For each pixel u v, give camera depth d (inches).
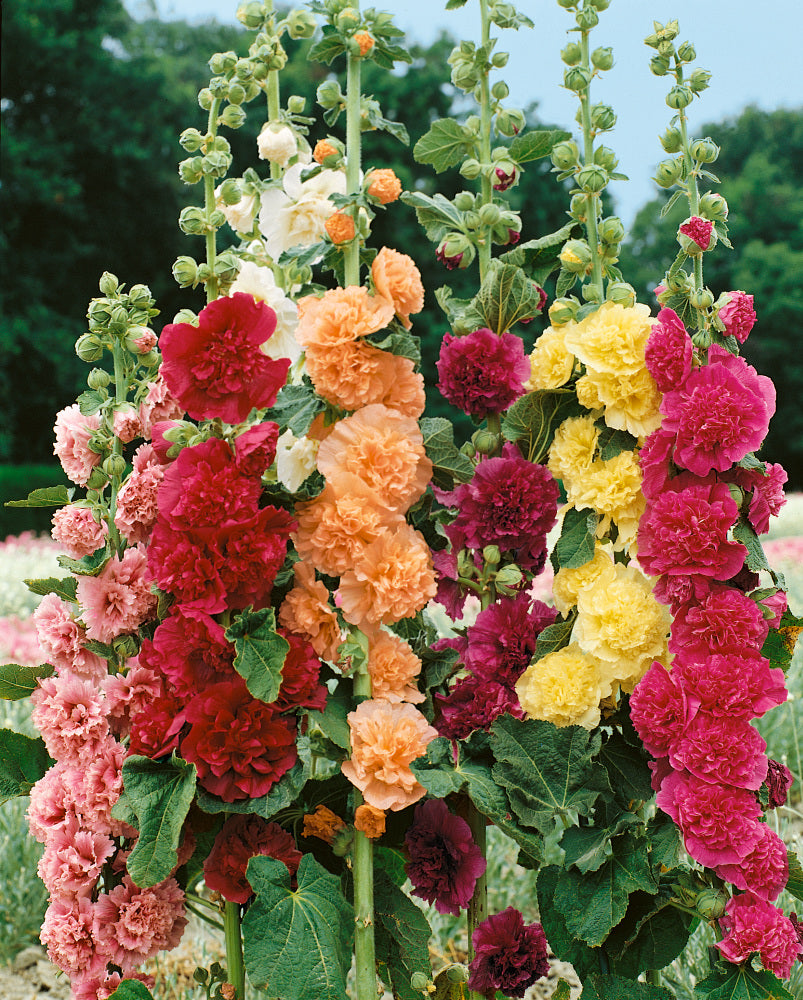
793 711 152.6
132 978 76.5
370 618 71.7
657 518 72.4
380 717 71.6
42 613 80.3
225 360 68.7
